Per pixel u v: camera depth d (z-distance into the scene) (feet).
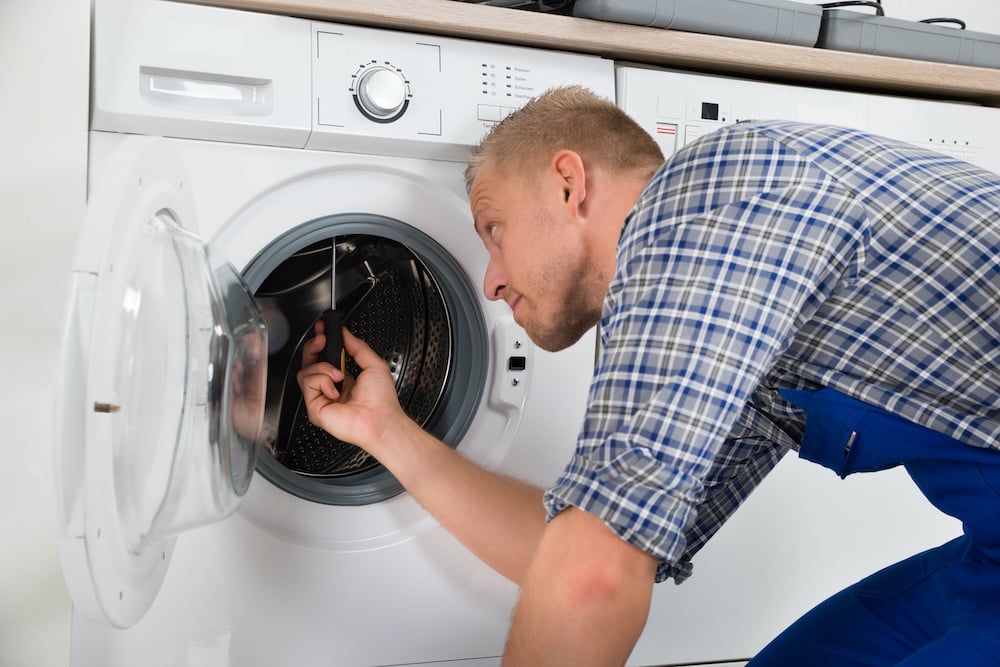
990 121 4.92
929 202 2.44
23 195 3.40
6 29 3.38
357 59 3.79
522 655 2.17
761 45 4.37
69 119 3.43
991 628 2.60
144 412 2.63
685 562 3.20
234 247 3.74
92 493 2.25
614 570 2.09
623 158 3.08
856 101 4.65
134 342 2.53
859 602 3.34
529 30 3.96
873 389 2.50
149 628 3.61
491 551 3.66
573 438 4.27
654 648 4.53
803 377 2.65
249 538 3.76
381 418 3.79
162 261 2.81
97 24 3.44
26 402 3.41
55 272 3.43
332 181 3.88
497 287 3.46
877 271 2.42
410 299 4.45
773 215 2.23
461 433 4.14
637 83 4.27
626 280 2.33
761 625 4.70
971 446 2.52
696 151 2.40
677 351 2.14
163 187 2.93
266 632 3.80
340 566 3.92
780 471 4.68
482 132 3.96
